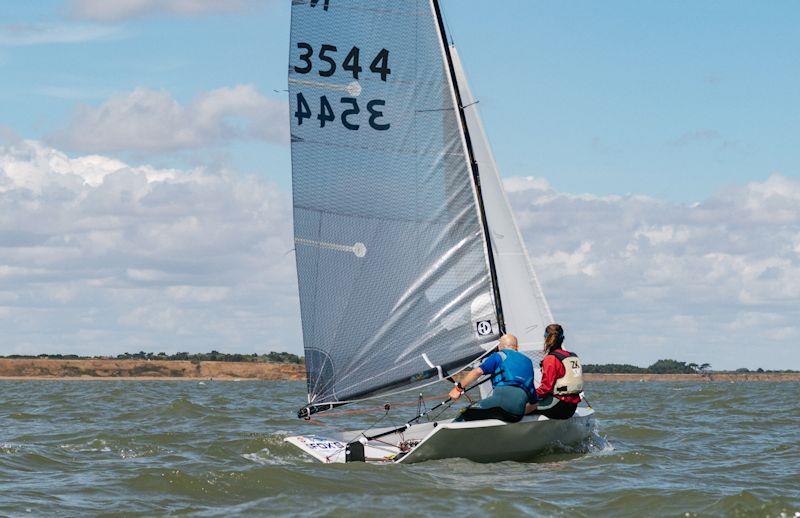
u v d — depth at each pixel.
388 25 25.25
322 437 25.97
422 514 16.88
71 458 24.81
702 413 43.19
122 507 18.00
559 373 23.62
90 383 129.50
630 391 87.00
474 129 26.19
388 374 25.06
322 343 25.20
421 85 25.28
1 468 22.59
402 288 25.12
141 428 33.62
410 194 25.19
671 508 17.77
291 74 25.20
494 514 16.86
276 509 17.52
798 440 29.77
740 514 17.22
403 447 24.12
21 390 79.19
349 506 17.52
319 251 25.20
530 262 26.17
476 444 22.66
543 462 23.52
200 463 23.36
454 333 25.05
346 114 25.22
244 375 176.75
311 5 25.19
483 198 26.05
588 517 17.09
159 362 174.38
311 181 25.22
